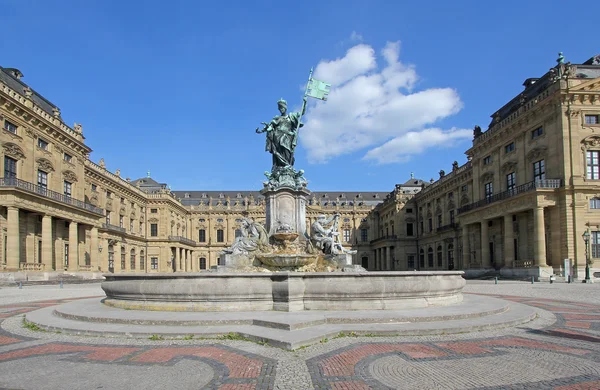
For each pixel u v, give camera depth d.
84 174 62.28
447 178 73.31
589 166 43.09
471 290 29.70
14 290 33.12
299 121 26.67
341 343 10.86
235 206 117.38
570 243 41.75
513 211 47.53
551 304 19.84
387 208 103.44
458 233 69.31
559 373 8.34
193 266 114.38
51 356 9.84
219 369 8.67
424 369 8.61
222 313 13.77
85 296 26.39
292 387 7.60
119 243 76.50
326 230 24.83
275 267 23.64
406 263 91.94
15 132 47.06
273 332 11.36
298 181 25.94
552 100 44.28
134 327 12.34
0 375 8.38
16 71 52.81
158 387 7.63
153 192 97.31
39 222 50.66
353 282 14.43
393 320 12.84
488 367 8.75
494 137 54.66
